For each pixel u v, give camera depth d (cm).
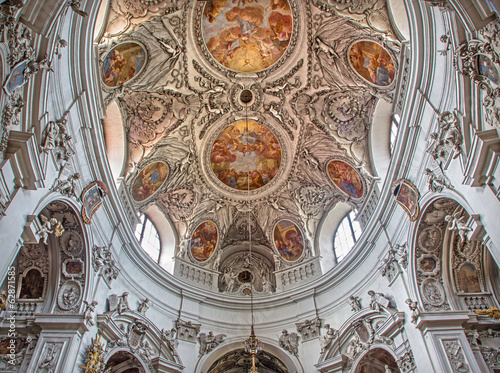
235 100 1814
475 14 787
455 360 1064
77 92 1100
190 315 1712
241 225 2133
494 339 1114
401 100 1307
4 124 745
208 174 1980
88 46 1102
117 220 1425
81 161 1165
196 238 2019
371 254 1527
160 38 1510
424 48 1099
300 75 1712
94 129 1202
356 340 1451
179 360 1533
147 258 1602
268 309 1842
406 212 1284
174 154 1828
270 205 2072
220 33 1616
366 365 1418
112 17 1284
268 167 2008
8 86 739
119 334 1304
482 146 841
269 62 1714
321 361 1520
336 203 1938
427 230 1238
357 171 1706
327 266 1869
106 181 1309
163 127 1714
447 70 1006
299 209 2008
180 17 1507
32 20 784
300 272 1927
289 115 1833
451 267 1244
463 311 1136
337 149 1772
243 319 1820
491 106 834
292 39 1620
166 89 1664
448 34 933
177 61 1622
